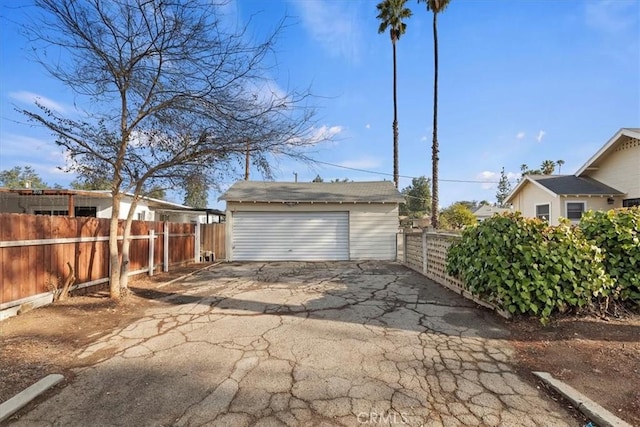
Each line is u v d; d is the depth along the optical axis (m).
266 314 4.96
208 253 12.38
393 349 3.64
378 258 12.56
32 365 3.20
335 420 2.36
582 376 2.96
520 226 4.47
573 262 4.31
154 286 7.13
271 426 2.29
